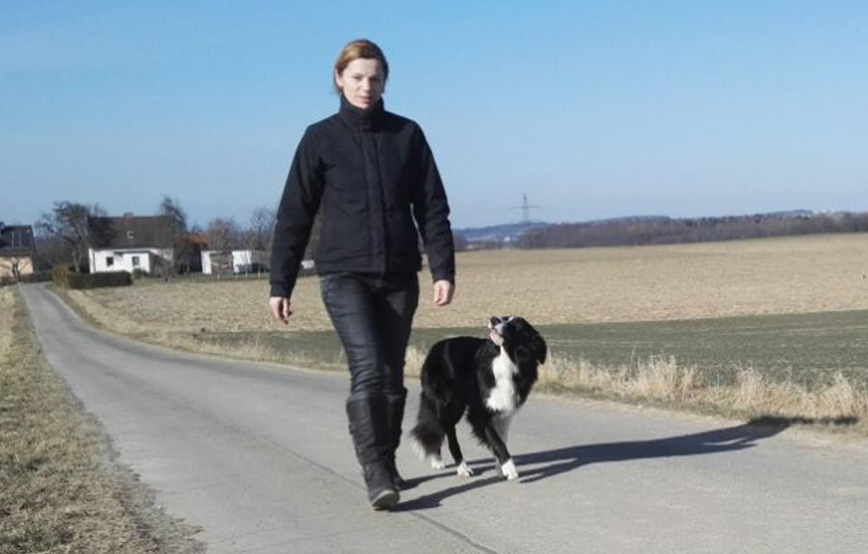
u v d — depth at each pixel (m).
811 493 5.58
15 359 26.31
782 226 136.75
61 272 97.19
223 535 5.46
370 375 5.46
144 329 44.66
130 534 5.52
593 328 37.25
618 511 5.42
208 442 8.99
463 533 5.17
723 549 4.62
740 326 35.56
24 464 7.80
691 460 6.70
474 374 6.30
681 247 115.31
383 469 5.58
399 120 5.60
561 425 8.66
